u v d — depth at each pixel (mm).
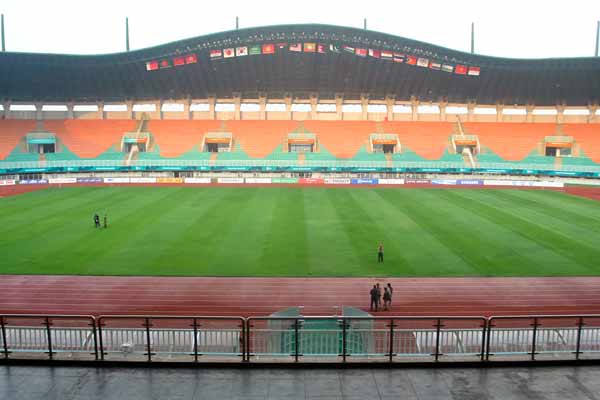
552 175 72562
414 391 8688
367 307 23156
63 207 48062
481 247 33344
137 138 77125
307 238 35531
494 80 77438
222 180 68875
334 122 82312
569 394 8617
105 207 48125
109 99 82062
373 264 29531
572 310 23031
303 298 24234
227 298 24188
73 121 80125
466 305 23484
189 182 68750
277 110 83062
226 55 71062
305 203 51406
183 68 75938
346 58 73562
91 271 28016
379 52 71000
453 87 79750
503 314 22484
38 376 9156
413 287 25781
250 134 79500
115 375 9195
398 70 76438
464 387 8820
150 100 82438
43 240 34594
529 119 83188
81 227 38750
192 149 76438
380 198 55500
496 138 79125
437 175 73688
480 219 42844
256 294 24719
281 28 67625
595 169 71125
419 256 31188
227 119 82625
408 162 74500
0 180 64812
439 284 26250
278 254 31500
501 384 8938
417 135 79812
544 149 76562
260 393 8602
